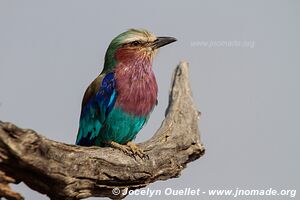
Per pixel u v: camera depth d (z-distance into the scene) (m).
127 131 14.33
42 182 10.17
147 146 12.85
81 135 14.96
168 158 13.02
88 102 14.69
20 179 9.97
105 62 14.87
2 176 9.75
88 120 14.64
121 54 14.32
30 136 9.52
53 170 10.09
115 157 11.54
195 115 14.11
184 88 14.60
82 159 10.75
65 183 10.37
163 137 13.31
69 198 10.77
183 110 14.09
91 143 14.79
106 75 14.41
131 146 12.59
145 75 14.26
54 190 10.44
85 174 10.80
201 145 13.74
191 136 13.59
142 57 14.28
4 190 9.73
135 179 12.05
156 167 12.70
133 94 14.07
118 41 14.41
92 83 14.84
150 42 14.43
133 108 14.11
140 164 12.20
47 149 9.95
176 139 13.37
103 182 11.36
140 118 14.28
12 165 9.69
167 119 13.87
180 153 13.36
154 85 14.43
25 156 9.51
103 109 14.24
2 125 9.25
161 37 14.60
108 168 11.36
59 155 10.27
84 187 10.91
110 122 14.22
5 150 9.44
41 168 9.83
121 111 14.08
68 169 10.41
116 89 14.09
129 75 14.12
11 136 9.36
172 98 14.51
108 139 14.47
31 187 10.24
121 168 11.65
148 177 12.44
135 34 14.41
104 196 11.84
